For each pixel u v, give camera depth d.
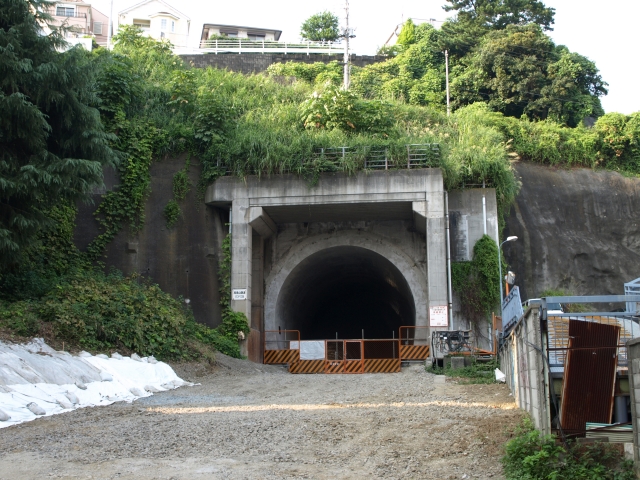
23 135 18.20
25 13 18.86
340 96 31.08
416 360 25.94
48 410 12.58
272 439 10.44
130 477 8.26
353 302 41.94
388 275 32.09
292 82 44.78
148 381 17.66
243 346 25.66
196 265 26.25
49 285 21.23
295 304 33.00
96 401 14.33
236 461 9.13
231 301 25.98
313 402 14.92
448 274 25.70
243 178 26.50
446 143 29.97
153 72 38.16
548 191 34.09
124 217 26.11
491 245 26.50
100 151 19.92
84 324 18.73
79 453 9.46
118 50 41.16
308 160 26.50
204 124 27.91
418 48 50.56
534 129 37.44
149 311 22.17
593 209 33.91
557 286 31.34
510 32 47.56
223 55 48.19
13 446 9.79
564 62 45.28
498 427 10.44
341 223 29.34
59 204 22.95
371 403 14.55
